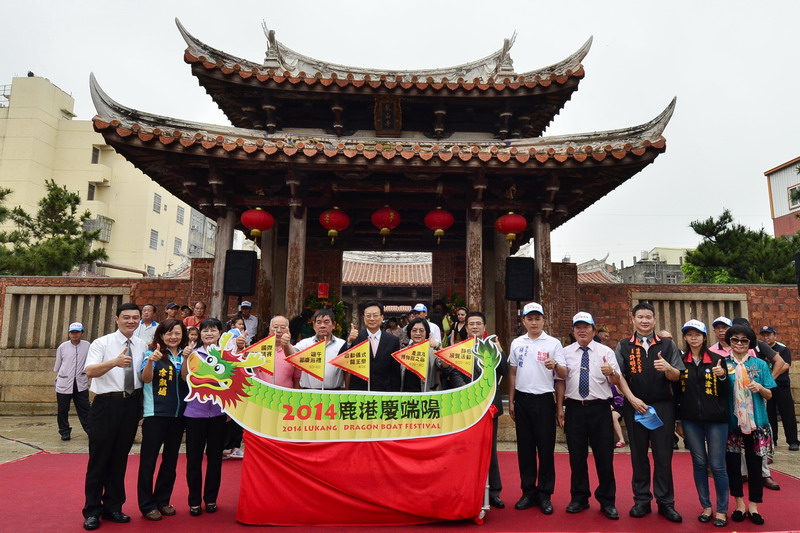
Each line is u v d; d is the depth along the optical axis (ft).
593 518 18.35
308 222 41.16
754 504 17.98
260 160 28.22
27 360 39.99
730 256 58.59
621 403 28.71
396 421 17.85
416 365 18.89
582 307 39.86
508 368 20.84
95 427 17.16
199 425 18.38
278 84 33.45
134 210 123.85
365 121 37.22
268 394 17.88
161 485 18.28
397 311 82.58
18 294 40.93
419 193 33.76
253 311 39.81
